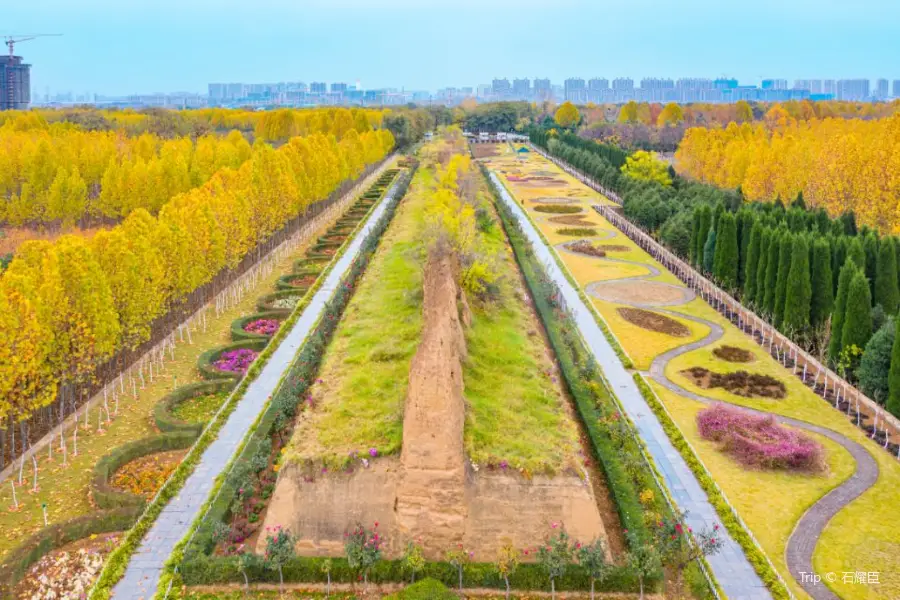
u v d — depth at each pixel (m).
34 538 33.69
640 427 46.41
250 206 76.88
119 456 41.31
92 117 176.25
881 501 38.47
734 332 64.94
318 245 96.38
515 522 33.59
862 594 31.52
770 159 104.25
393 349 48.72
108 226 108.00
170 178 98.12
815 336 58.91
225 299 71.06
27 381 42.66
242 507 36.81
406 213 107.62
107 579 31.56
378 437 35.78
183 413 48.06
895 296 57.41
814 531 36.00
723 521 36.47
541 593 31.86
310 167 103.50
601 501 37.94
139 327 52.84
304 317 66.56
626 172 133.75
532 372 47.69
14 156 100.94
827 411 49.16
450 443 32.62
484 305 58.78
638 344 61.47
